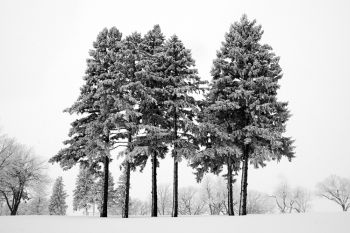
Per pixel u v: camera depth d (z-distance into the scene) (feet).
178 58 80.23
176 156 76.13
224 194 223.92
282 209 229.04
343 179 205.36
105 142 72.59
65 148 75.05
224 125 78.18
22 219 64.44
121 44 76.38
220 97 77.71
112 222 55.42
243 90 72.74
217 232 41.50
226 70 79.71
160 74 79.46
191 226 47.70
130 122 75.20
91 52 78.02
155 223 52.60
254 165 76.79
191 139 80.23
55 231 43.93
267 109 70.95
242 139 78.07
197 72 78.89
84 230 44.91
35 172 143.02
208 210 239.30
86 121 78.64
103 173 79.20
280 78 77.41
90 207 214.90
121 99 73.36
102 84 72.49
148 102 77.66
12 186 136.05
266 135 70.49
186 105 75.36
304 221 48.44
